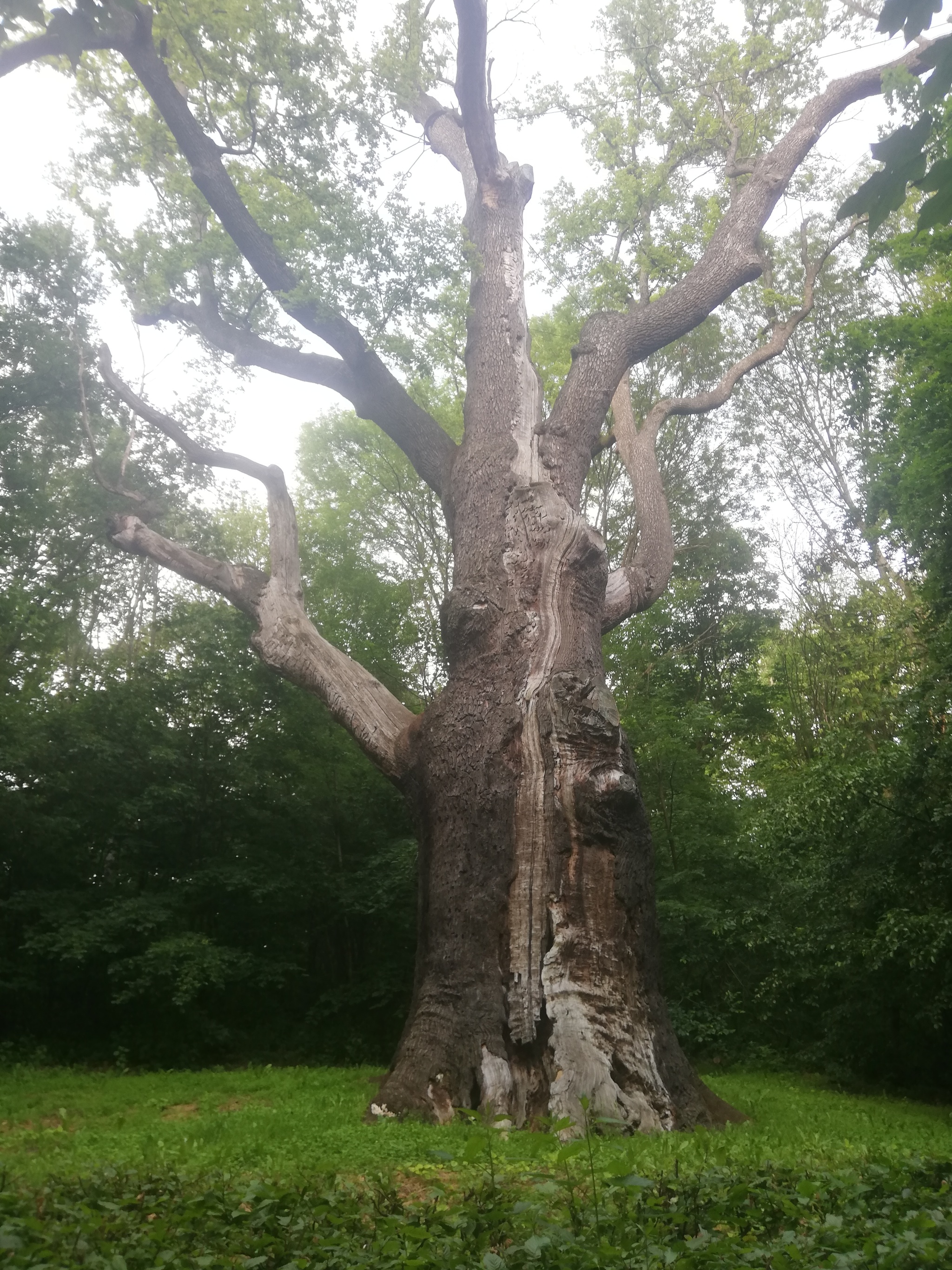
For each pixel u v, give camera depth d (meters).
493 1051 9.05
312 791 18.16
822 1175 5.02
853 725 19.77
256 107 13.98
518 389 12.40
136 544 13.00
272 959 17.41
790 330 16.47
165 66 13.35
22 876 16.92
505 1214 4.16
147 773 17.47
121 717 17.47
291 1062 16.42
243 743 18.34
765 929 15.62
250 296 13.77
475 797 9.95
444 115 16.78
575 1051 8.95
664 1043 9.49
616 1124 8.55
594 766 9.97
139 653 22.64
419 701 21.22
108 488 14.05
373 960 17.97
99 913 15.92
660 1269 3.58
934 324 14.05
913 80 10.49
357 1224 4.33
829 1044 15.07
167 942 15.39
